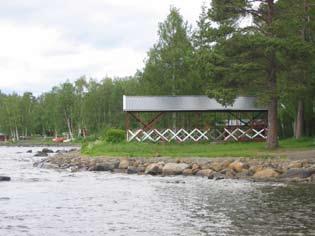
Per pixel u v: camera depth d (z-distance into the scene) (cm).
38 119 14675
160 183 2978
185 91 6075
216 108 5125
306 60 4150
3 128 14538
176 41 6269
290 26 4256
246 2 4306
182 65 6084
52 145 11744
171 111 5166
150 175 3534
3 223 1769
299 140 4750
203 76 4625
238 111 5203
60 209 2050
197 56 4575
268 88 4278
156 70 6147
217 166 3509
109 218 1853
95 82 12875
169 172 3566
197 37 6144
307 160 3391
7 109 14388
